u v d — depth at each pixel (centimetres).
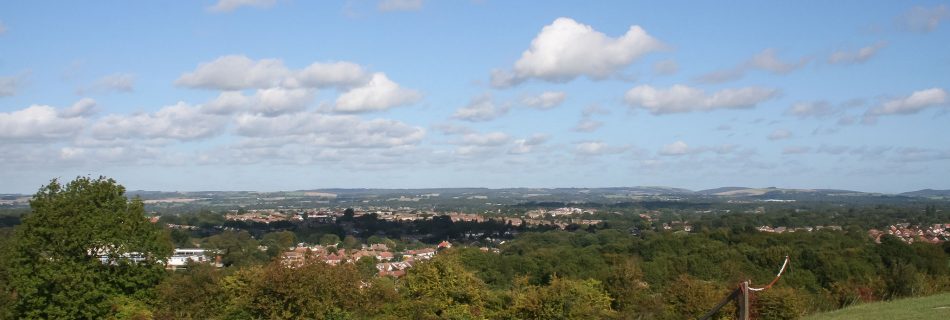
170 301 3359
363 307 3234
